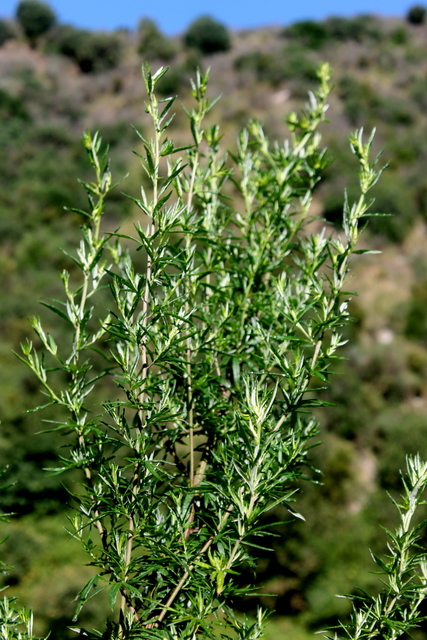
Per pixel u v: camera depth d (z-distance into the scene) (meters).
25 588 9.29
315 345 1.44
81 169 25.09
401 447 13.37
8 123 27.86
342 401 16.06
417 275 21.88
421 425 13.97
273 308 1.79
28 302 17.03
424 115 29.91
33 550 10.01
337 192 22.09
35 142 27.00
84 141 1.63
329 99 31.27
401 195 23.97
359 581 10.16
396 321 20.11
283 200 2.06
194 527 1.55
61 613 8.52
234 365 1.68
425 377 18.17
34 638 1.32
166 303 1.36
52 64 37.81
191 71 34.88
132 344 1.47
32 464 11.35
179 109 27.25
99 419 1.44
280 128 25.12
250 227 2.05
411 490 1.43
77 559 10.16
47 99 31.75
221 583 1.27
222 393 1.80
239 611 9.71
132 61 38.47
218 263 1.92
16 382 12.80
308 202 2.07
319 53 38.22
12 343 15.64
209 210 2.00
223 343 1.74
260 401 1.34
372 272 22.14
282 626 9.88
